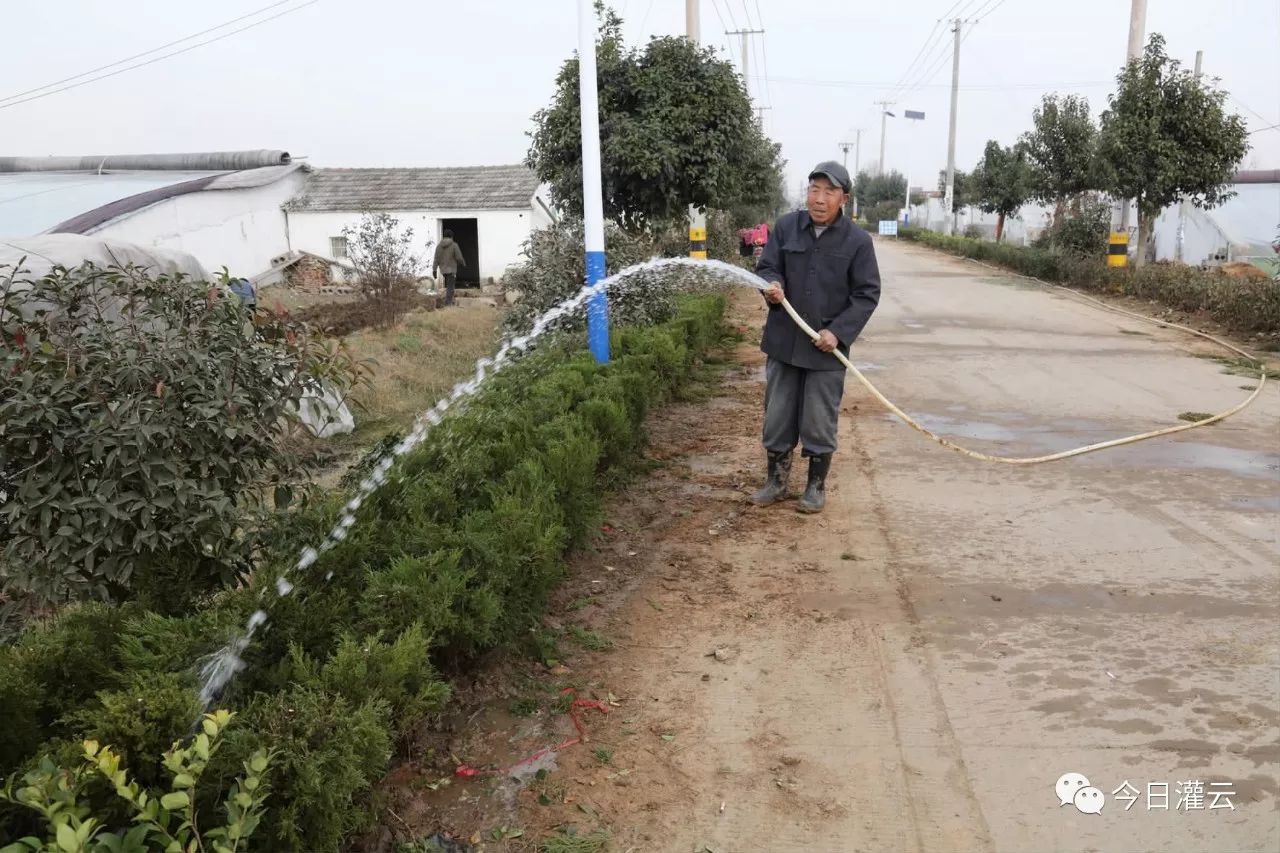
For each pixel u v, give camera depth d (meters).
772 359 5.30
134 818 2.00
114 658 2.76
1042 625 3.92
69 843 1.69
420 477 4.20
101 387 3.23
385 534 3.63
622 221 11.84
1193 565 4.54
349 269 21.45
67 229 15.68
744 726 3.23
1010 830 2.71
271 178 22.23
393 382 9.66
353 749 2.36
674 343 8.26
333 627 2.99
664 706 3.37
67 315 3.40
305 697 2.44
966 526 5.12
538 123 11.47
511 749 3.11
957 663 3.63
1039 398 8.51
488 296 20.72
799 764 3.02
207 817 2.22
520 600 3.59
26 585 3.23
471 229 24.62
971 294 18.70
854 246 5.05
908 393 8.77
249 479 3.63
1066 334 12.84
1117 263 18.83
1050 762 3.00
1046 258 22.44
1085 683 3.46
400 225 23.39
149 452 3.22
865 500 5.58
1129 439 5.59
